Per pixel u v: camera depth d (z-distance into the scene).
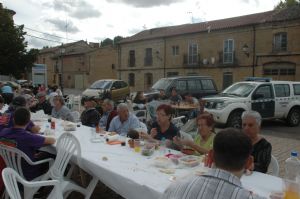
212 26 31.28
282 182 2.92
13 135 4.25
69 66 54.62
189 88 15.84
